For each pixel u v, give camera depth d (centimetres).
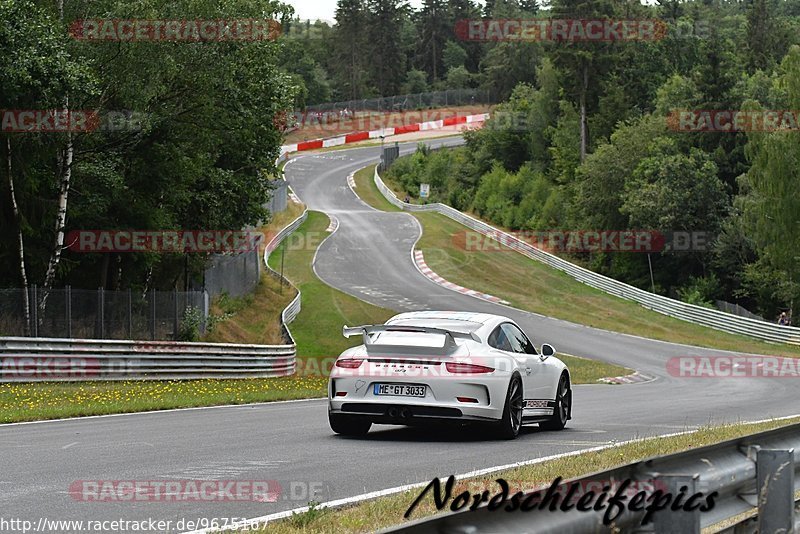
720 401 2125
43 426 1388
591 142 9781
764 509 559
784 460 557
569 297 6209
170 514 713
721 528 580
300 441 1191
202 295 3566
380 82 18288
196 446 1128
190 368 2711
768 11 11569
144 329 2988
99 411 1605
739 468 588
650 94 10581
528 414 1283
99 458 1011
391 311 5297
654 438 1170
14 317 2520
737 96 7912
